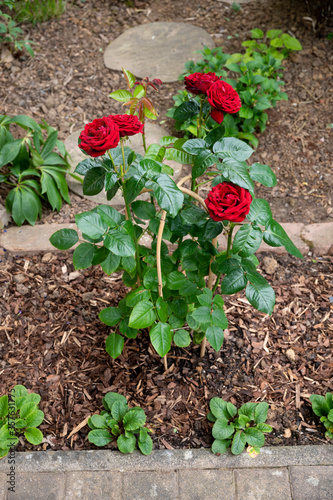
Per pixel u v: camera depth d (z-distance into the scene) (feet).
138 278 7.02
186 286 6.22
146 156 5.89
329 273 8.71
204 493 6.15
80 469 6.37
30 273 8.70
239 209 4.87
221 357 7.63
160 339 5.75
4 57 12.80
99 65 12.85
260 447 6.50
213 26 13.84
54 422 6.89
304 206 9.89
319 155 10.75
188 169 10.75
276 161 10.71
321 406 6.81
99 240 5.90
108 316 6.70
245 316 8.13
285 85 12.10
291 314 8.16
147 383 7.30
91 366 7.51
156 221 6.18
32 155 9.49
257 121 10.92
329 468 6.31
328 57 12.54
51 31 13.65
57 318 8.09
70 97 12.03
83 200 10.07
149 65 12.67
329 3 12.32
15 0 13.97
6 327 7.93
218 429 6.50
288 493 6.12
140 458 6.42
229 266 5.60
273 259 8.86
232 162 5.29
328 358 7.58
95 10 14.42
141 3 14.70
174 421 6.89
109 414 6.84
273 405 7.06
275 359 7.59
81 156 10.71
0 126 9.44
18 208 9.16
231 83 10.70
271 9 14.01
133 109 5.95
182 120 6.26
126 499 6.12
